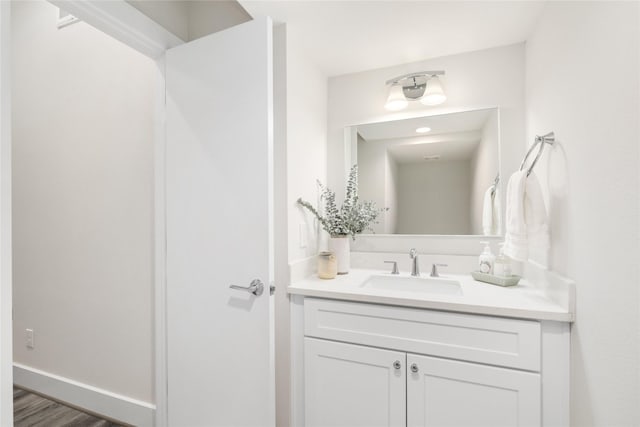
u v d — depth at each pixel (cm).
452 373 121
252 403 121
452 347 122
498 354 116
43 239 203
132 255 172
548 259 127
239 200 124
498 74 174
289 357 149
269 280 118
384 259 193
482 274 158
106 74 182
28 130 209
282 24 154
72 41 194
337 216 180
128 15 129
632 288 73
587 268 95
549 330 110
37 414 183
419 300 125
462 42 170
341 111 206
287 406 149
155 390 165
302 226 169
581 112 99
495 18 148
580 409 101
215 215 129
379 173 198
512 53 172
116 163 178
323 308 142
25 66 211
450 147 184
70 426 172
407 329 129
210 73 131
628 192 74
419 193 190
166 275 144
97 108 184
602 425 87
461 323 121
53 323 199
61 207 196
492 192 175
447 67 184
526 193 125
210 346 131
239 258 124
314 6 139
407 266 188
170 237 141
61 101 197
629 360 74
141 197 170
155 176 150
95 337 184
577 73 102
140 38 136
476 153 179
